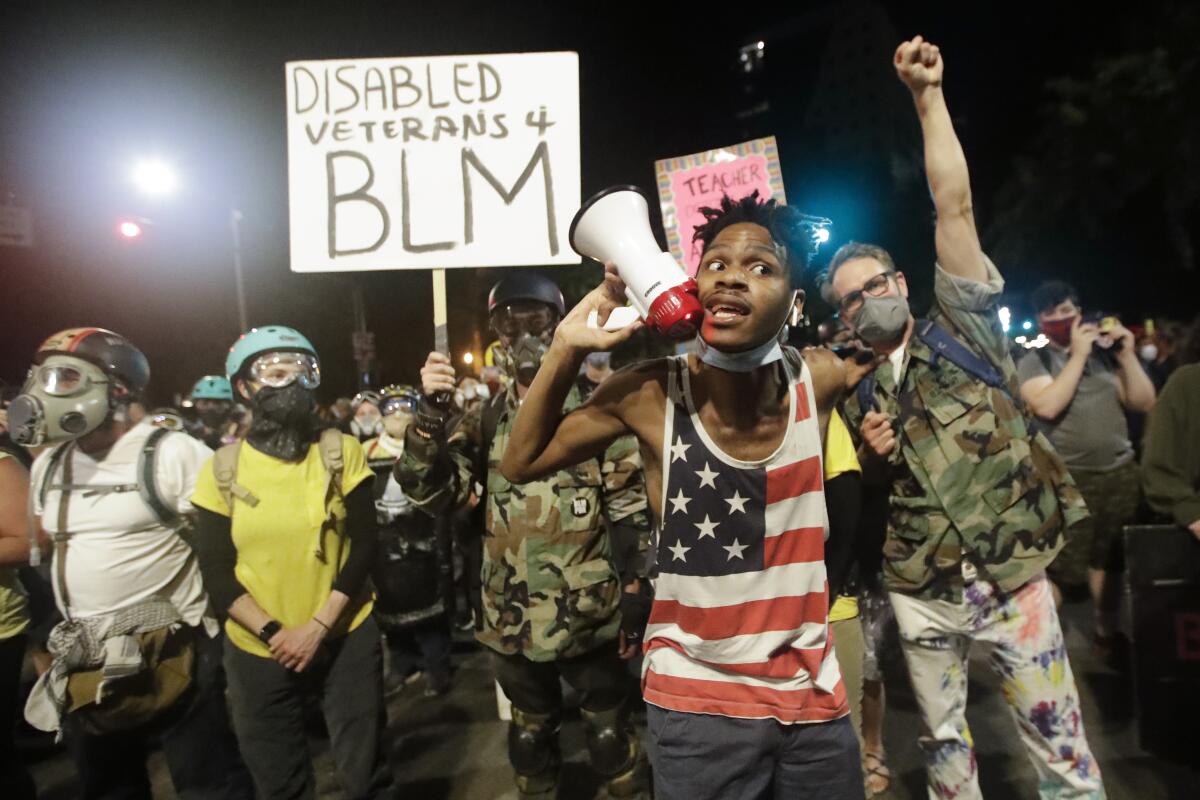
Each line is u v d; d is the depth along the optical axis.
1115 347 4.37
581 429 1.81
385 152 2.81
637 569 2.89
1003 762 3.43
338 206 2.80
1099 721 3.72
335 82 2.83
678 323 1.56
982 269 2.49
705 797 1.75
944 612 2.50
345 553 2.86
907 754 3.56
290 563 2.74
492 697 4.71
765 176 3.76
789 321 1.79
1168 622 2.93
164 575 2.80
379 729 2.86
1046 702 2.43
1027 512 2.43
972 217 2.47
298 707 2.81
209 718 2.91
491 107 2.80
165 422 3.32
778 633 1.73
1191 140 9.55
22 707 4.51
